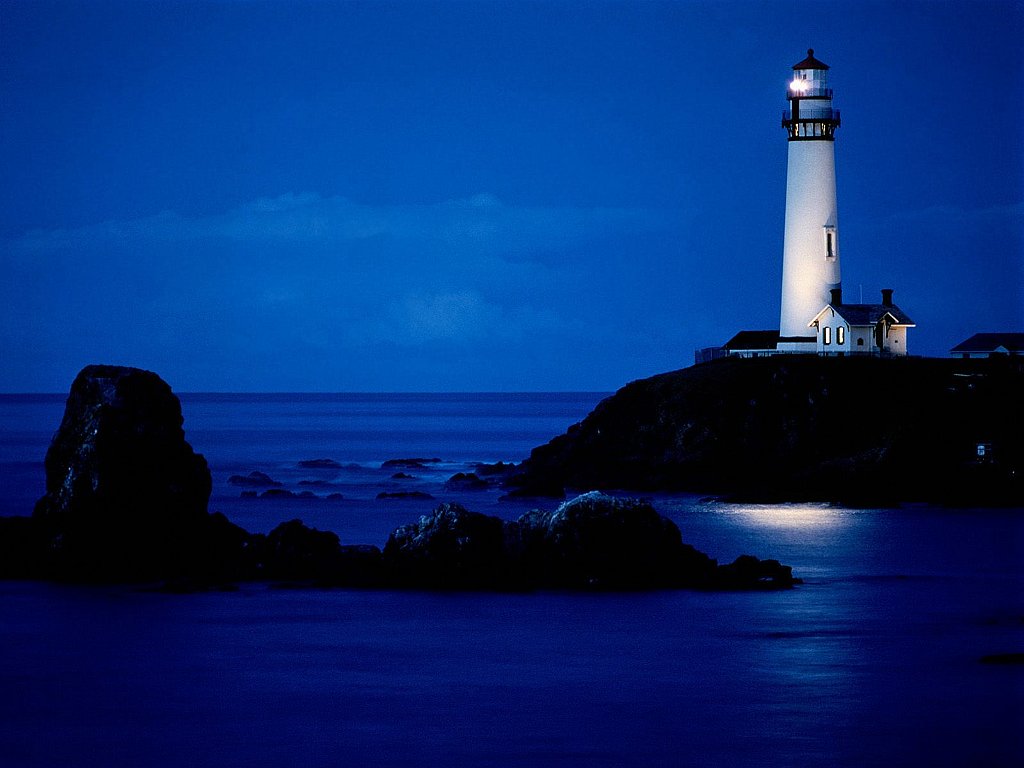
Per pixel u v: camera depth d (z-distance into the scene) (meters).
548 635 101.19
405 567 117.75
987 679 89.38
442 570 116.94
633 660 94.50
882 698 85.50
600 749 77.06
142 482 120.44
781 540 145.00
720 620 105.38
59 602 110.94
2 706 85.12
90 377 122.75
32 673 92.00
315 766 74.81
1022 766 74.38
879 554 135.88
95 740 79.00
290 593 114.56
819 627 103.56
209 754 76.75
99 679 90.56
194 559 120.62
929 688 87.31
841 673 91.00
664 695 86.56
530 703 85.19
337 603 111.25
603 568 116.81
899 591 116.81
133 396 121.62
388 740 78.69
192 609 109.19
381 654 96.31
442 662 94.25
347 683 89.62
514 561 117.75
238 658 95.44
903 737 78.44
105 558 119.12
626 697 86.31
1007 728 80.12
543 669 92.50
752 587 117.25
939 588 118.12
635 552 117.31
